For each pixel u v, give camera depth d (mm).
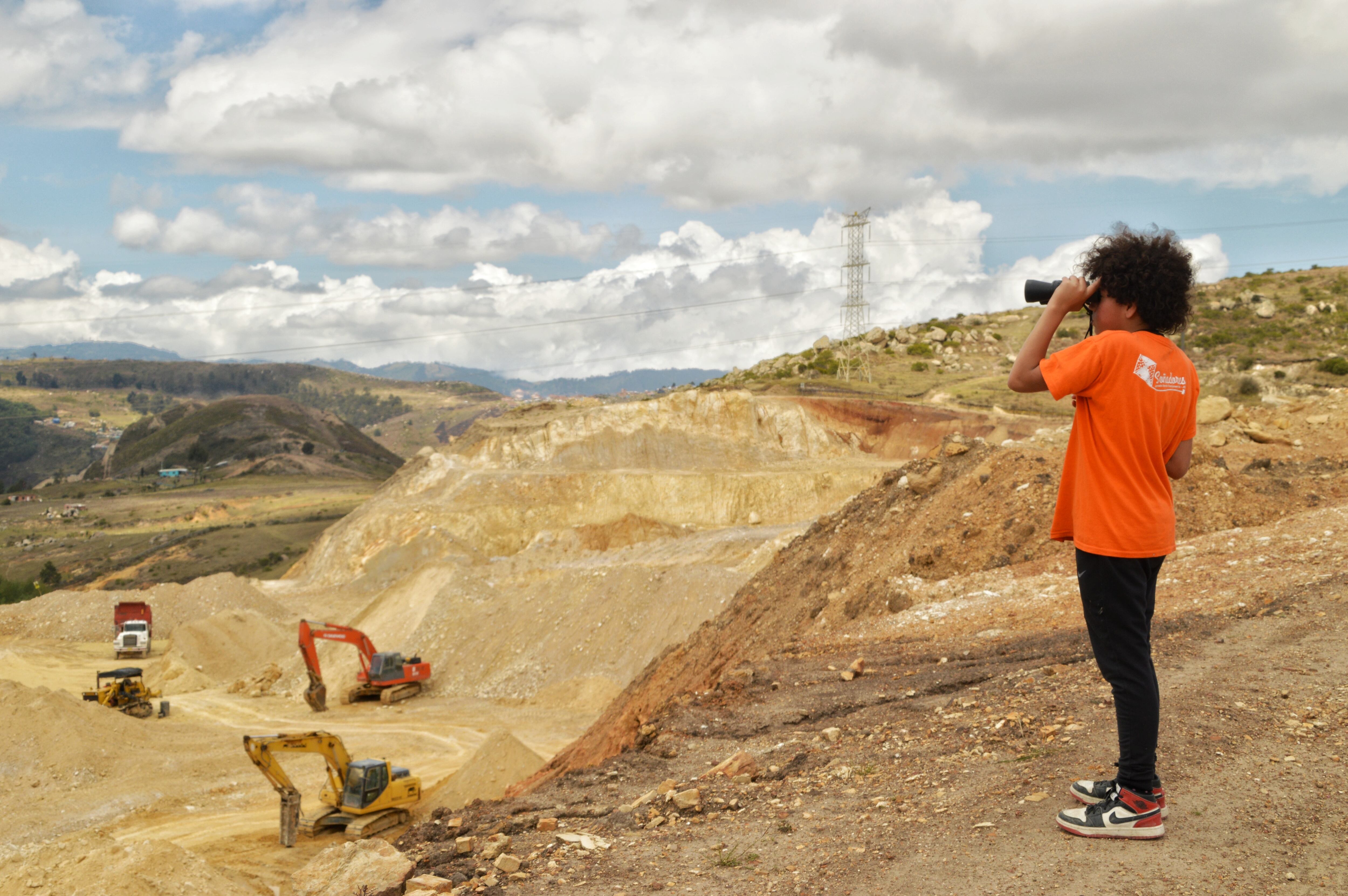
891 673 9227
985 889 3387
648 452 88938
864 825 4418
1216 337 99500
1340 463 17766
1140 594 3574
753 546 56094
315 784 27891
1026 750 5094
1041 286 3939
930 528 16672
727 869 4113
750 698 9133
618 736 13531
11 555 132750
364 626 51312
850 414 92062
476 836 5477
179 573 111062
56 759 28328
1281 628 7195
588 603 43031
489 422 99062
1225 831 3580
